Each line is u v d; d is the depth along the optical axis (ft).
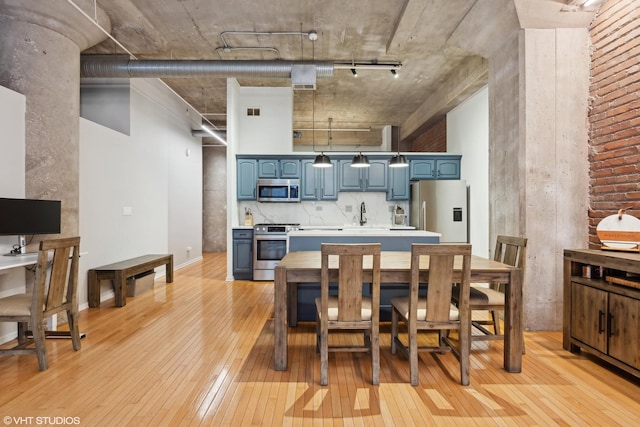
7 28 10.60
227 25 14.37
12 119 10.28
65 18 11.19
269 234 19.60
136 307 14.10
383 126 31.17
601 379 8.12
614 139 10.32
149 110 19.26
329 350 8.16
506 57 12.19
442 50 16.37
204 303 14.78
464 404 7.06
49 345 10.07
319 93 22.52
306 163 21.45
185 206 25.02
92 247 14.29
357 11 13.33
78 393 7.41
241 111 21.84
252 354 9.50
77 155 12.06
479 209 18.79
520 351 8.50
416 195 20.67
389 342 10.56
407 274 8.43
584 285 9.16
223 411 6.78
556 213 11.35
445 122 23.31
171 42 15.79
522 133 11.32
